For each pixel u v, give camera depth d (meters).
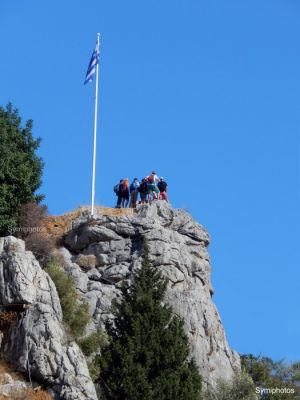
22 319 69.19
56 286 73.06
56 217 83.12
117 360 68.56
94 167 84.12
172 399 67.25
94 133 85.12
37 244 79.00
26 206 80.62
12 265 70.50
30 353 67.81
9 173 80.56
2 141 82.00
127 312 70.25
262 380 83.44
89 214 82.19
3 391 65.50
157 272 74.12
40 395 66.19
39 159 83.12
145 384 67.19
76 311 72.75
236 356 79.56
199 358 76.38
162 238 79.94
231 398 75.00
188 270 80.19
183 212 84.00
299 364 86.44
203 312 78.69
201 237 83.12
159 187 86.31
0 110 84.19
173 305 77.38
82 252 80.31
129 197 85.94
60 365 67.44
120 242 80.00
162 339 69.38
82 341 71.56
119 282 78.12
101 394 67.94
